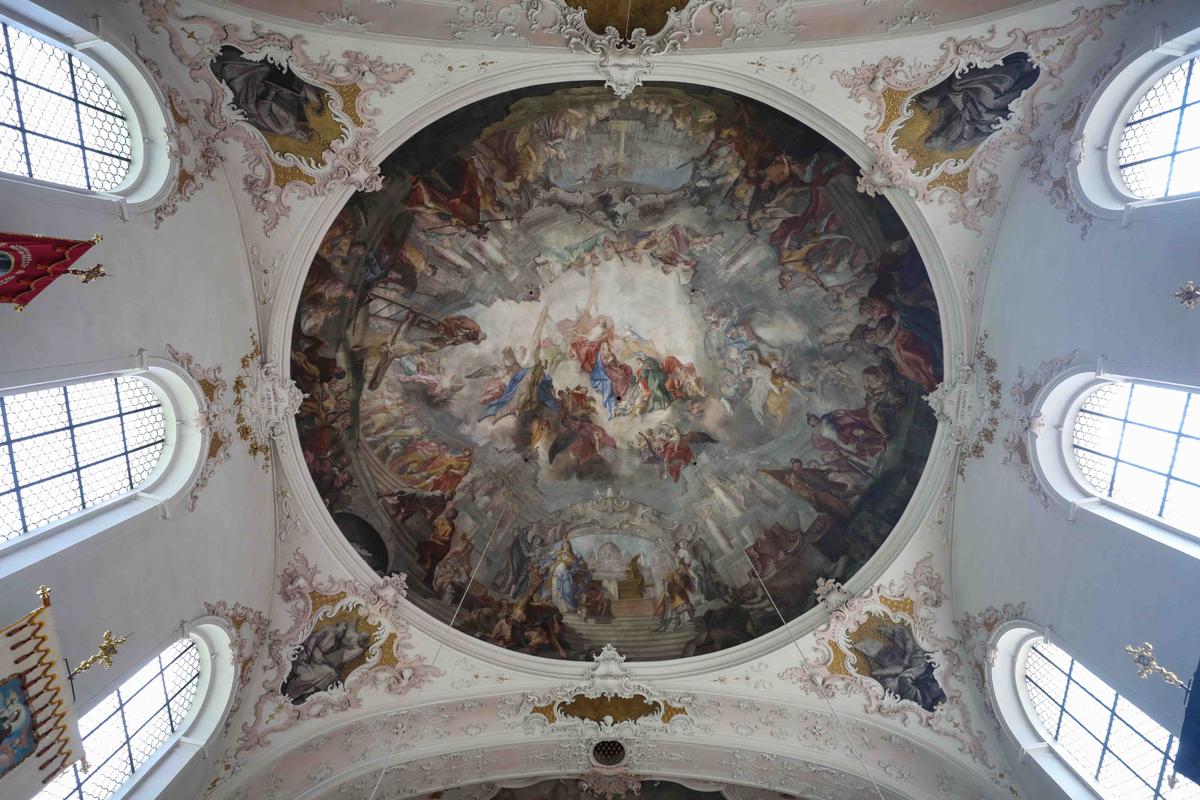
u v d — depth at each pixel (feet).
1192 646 32.65
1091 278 37.93
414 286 50.39
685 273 53.16
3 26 30.83
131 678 38.96
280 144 42.34
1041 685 45.50
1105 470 40.40
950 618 49.62
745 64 41.39
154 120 37.01
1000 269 44.14
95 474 36.63
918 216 44.60
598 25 40.50
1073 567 40.27
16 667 27.73
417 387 53.42
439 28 40.11
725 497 55.83
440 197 47.11
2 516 31.48
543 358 55.52
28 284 26.17
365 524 52.08
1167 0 33.83
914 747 49.65
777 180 46.88
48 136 32.71
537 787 58.03
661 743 53.47
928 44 39.70
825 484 53.06
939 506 49.16
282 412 46.70
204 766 43.62
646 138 46.16
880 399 50.67
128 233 34.99
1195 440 35.32
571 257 52.60
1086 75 38.47
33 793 29.43
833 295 49.98
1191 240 32.17
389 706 51.19
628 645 54.85
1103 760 41.32
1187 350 32.32
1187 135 34.91
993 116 41.45
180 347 39.37
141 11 35.47
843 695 51.65
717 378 55.42
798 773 52.39
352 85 41.14
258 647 47.67
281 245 44.68
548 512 56.59
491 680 52.95
